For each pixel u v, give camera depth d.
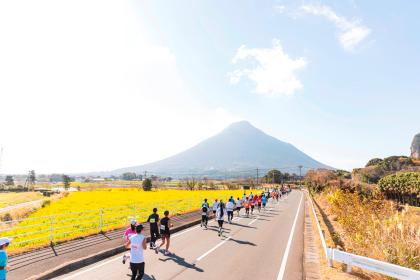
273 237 16.06
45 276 8.72
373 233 11.46
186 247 13.33
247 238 15.62
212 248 13.16
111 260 11.05
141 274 7.96
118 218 22.81
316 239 15.56
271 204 39.59
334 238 14.74
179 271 9.77
